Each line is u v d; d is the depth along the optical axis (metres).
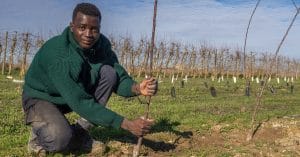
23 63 17.92
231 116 5.77
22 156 3.24
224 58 27.16
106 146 3.48
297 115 6.21
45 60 2.89
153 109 6.53
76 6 2.83
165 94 10.31
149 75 2.71
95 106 2.71
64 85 2.77
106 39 3.15
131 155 3.46
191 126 4.89
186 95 10.30
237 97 10.26
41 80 3.03
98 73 3.06
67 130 3.01
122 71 3.22
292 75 31.72
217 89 13.35
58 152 3.28
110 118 2.66
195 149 3.85
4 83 11.81
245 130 4.76
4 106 6.38
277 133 4.67
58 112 3.06
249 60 27.23
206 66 26.19
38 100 3.08
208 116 5.77
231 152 3.80
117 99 8.05
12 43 18.25
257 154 3.81
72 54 2.84
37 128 3.04
